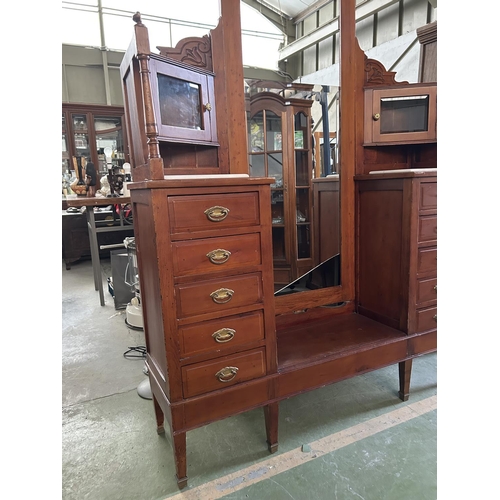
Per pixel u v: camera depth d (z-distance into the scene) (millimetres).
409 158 1944
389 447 1381
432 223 1601
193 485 1240
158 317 1196
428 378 1838
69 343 2408
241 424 1553
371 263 1791
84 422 1595
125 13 4781
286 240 1723
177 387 1182
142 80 1078
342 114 1721
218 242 1182
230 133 1492
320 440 1430
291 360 1429
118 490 1231
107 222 4281
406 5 2928
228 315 1229
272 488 1215
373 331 1677
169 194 1094
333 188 1773
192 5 3314
